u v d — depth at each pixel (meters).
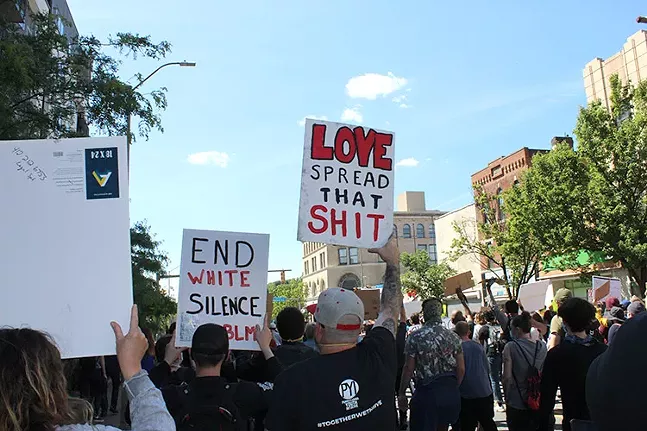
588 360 4.38
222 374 4.95
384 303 3.18
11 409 1.58
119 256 2.61
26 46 10.20
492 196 30.41
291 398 2.59
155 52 12.90
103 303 2.56
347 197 3.62
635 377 1.80
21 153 2.65
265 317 4.59
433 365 5.76
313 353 4.89
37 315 2.52
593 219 23.80
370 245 3.55
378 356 2.76
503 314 9.39
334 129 3.68
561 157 24.45
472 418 6.52
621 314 9.16
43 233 2.60
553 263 27.50
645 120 22.67
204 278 4.61
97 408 12.14
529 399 5.90
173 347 4.43
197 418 3.19
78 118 13.31
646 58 26.75
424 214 80.69
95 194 2.65
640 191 22.67
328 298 2.78
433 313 6.02
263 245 4.70
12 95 10.88
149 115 12.58
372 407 2.63
